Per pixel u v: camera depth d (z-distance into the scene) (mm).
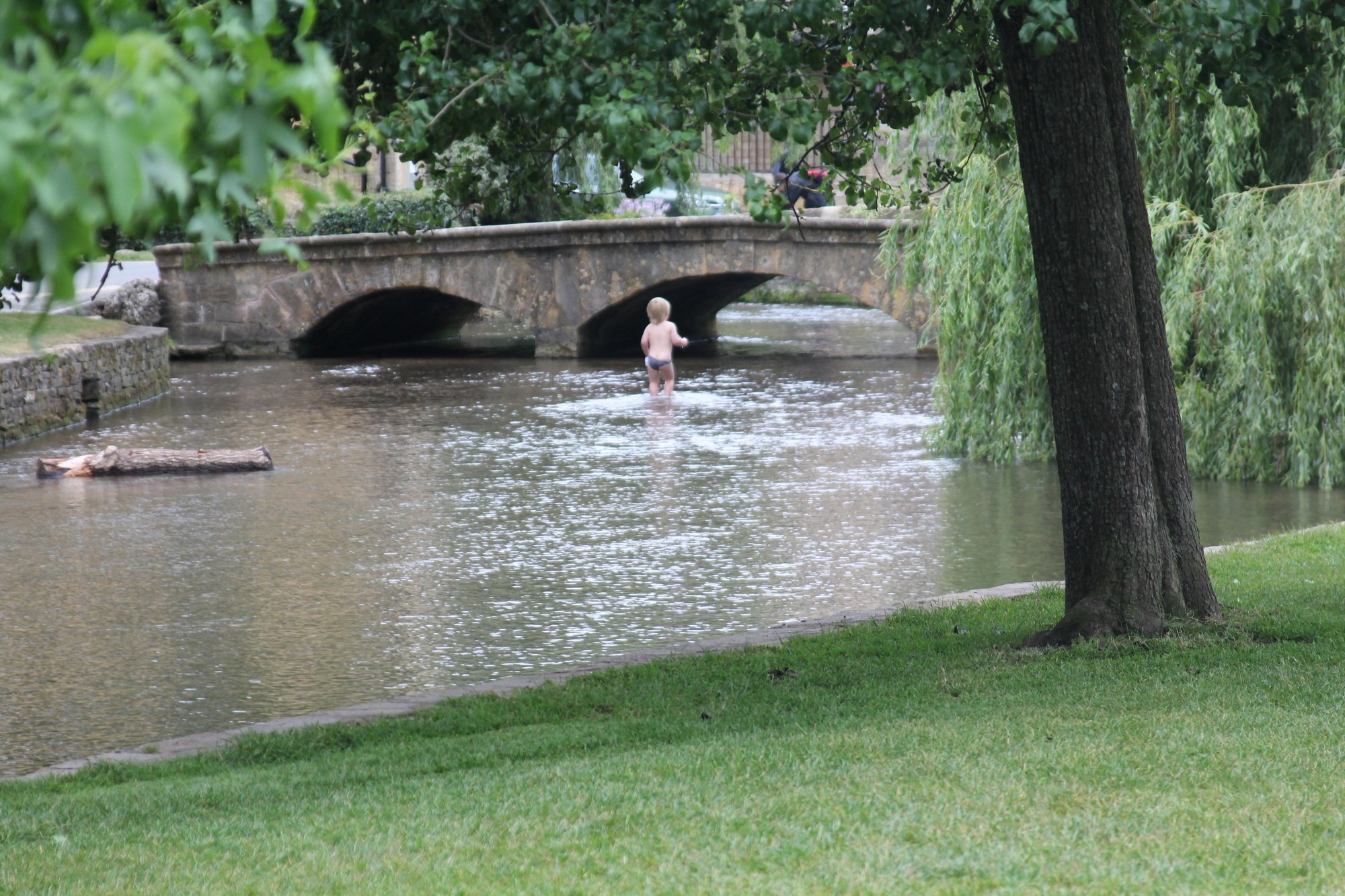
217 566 26141
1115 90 16344
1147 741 11742
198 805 11531
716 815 10062
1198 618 16906
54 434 43656
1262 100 15734
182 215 4055
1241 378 31812
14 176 3264
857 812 10031
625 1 12477
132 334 52062
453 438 41438
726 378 54719
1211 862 8789
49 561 26609
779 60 13867
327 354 68125
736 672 16344
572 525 29375
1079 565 16750
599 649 20547
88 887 9117
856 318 83938
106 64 3545
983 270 36062
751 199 11062
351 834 10180
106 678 19266
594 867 9078
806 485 33344
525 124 17516
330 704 18047
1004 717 13047
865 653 17141
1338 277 30719
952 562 25859
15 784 12969
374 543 27938
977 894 8359
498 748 13180
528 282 63438
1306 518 28578
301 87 3789
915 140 24078
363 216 67375
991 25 18047
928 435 38938
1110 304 16141
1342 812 9719
